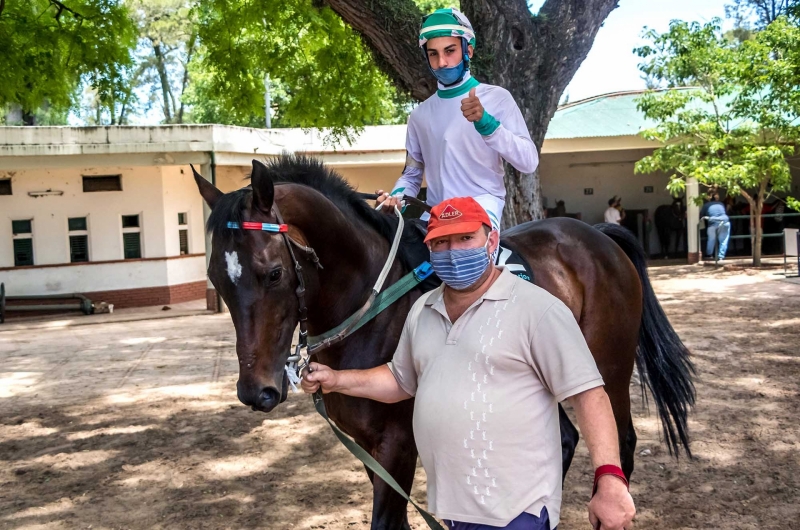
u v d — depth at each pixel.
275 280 2.39
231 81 10.29
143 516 4.24
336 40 9.80
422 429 2.08
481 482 1.98
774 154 13.98
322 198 2.72
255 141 14.88
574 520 3.93
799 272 13.85
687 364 3.98
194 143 13.69
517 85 6.12
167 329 12.19
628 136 16.20
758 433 5.14
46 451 5.59
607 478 1.86
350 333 2.85
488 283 2.10
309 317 2.88
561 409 3.47
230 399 7.04
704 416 5.62
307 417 6.28
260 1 9.48
